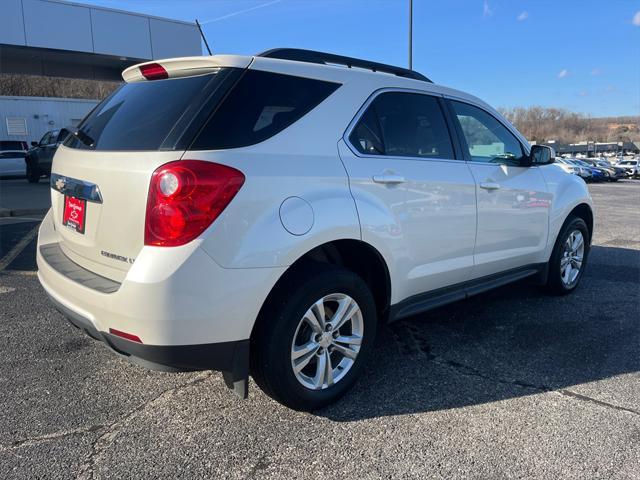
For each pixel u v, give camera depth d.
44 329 4.05
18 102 24.75
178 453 2.49
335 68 3.06
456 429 2.71
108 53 19.12
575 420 2.81
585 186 5.17
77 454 2.47
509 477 2.33
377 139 3.13
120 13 19.19
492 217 3.87
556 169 4.82
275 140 2.63
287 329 2.61
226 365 2.46
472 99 4.00
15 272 5.80
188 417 2.81
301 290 2.63
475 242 3.75
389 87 3.30
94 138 2.87
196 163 2.30
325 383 2.87
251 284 2.42
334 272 2.77
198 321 2.30
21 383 3.17
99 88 46.25
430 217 3.34
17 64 21.45
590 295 5.14
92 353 3.62
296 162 2.65
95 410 2.87
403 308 3.33
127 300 2.27
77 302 2.54
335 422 2.77
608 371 3.43
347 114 2.99
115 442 2.57
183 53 21.11
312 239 2.62
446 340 3.93
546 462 2.44
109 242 2.52
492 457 2.48
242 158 2.45
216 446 2.55
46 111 25.64
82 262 2.79
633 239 8.76
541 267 4.67
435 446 2.56
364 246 2.97
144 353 2.33
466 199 3.61
